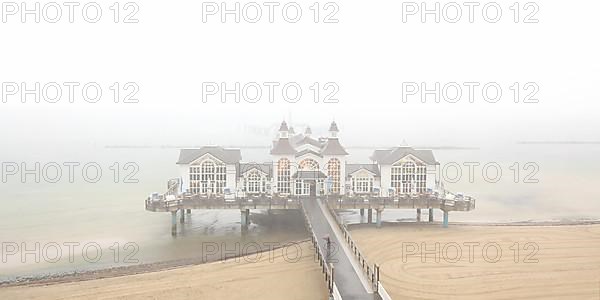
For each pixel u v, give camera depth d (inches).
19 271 1582.2
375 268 1390.3
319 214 1948.8
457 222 2268.7
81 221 2225.6
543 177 3695.9
